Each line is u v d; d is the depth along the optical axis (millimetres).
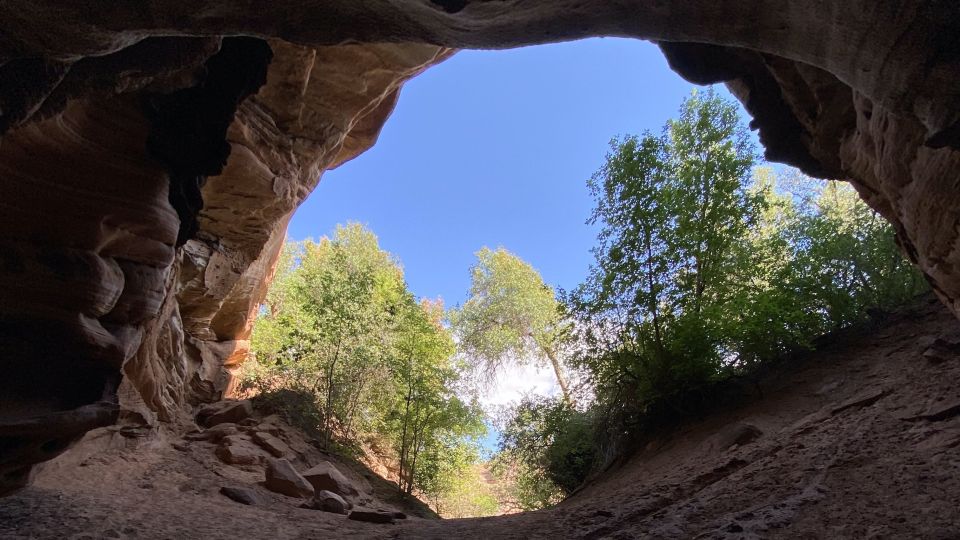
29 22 2764
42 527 5176
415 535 7484
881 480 4777
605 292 11633
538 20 3512
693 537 4855
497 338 22703
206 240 13359
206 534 6234
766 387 10109
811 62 3408
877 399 7207
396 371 15828
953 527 3557
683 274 11562
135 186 5117
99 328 5027
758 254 11906
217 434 11984
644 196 11453
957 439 4945
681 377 10453
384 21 3504
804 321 10273
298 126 12555
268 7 3125
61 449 4781
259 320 19562
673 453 9547
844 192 15727
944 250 4289
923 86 2918
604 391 12359
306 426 14914
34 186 4418
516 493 22359
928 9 2566
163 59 4172
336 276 16531
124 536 5406
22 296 4430
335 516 8844
